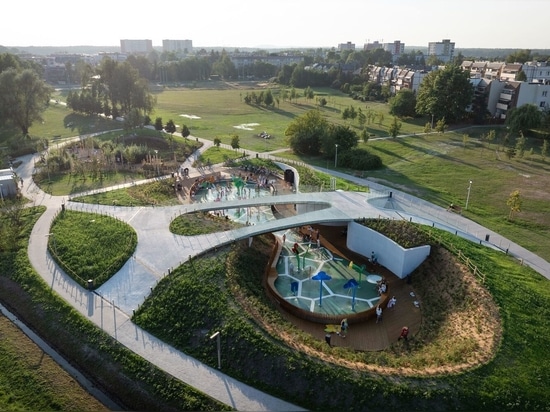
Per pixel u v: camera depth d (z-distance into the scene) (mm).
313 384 26156
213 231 44719
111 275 37500
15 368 29312
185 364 28094
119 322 31984
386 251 43688
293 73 190625
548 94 103750
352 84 178000
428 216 50438
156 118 107188
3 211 49469
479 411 24859
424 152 81438
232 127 105875
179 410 25297
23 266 39250
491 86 108312
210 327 30766
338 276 42750
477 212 53156
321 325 35188
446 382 26312
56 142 87500
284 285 40969
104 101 114062
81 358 29797
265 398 25656
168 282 35781
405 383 26219
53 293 35406
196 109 132250
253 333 29688
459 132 98375
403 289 40469
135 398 26562
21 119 89625
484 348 29203
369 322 35875
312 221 46250
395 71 152375
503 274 37781
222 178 69188
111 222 46906
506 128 95812
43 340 32156
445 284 38094
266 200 52719
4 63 112000
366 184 62531
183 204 53688
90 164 70188
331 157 77125
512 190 61250
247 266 40250
